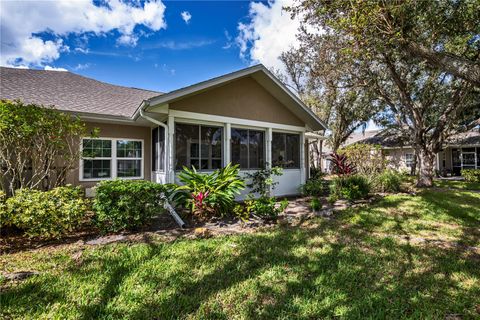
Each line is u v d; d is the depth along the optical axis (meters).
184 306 2.54
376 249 4.09
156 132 8.66
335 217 6.14
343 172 9.90
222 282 3.01
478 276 3.18
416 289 2.88
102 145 8.38
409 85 11.17
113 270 3.25
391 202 7.66
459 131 13.60
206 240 4.46
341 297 2.70
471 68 4.79
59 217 4.26
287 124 9.80
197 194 5.92
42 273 3.14
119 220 4.73
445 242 4.46
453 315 2.41
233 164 8.30
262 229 5.18
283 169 9.82
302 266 3.44
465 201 7.74
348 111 18.61
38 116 5.08
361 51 6.20
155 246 4.12
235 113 8.17
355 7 5.29
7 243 4.17
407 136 16.12
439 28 6.02
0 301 2.54
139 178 9.09
